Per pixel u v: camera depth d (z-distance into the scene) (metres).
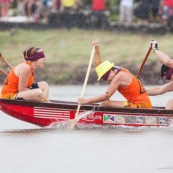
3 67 103.94
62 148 41.94
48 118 49.12
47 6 117.06
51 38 113.75
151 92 51.44
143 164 38.16
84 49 110.62
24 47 112.44
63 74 103.81
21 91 49.12
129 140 44.31
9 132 47.84
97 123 49.25
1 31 115.56
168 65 49.91
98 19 115.62
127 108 49.03
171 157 39.62
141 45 111.19
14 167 37.53
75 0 116.75
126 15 115.62
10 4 120.94
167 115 49.31
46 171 36.72
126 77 48.94
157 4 113.38
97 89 90.81
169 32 114.31
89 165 37.91
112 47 111.56
